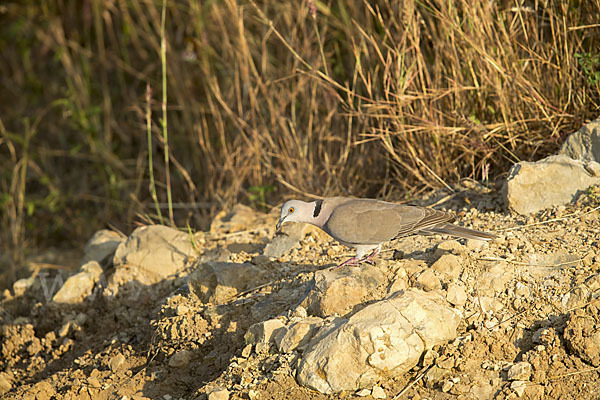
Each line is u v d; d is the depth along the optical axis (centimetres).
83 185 1677
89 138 1603
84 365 970
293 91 1344
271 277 980
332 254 1009
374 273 858
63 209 1661
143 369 905
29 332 1091
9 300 1193
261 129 1382
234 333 891
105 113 1661
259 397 762
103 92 1758
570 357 762
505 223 980
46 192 1716
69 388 879
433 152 1178
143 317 1047
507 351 779
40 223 1650
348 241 878
